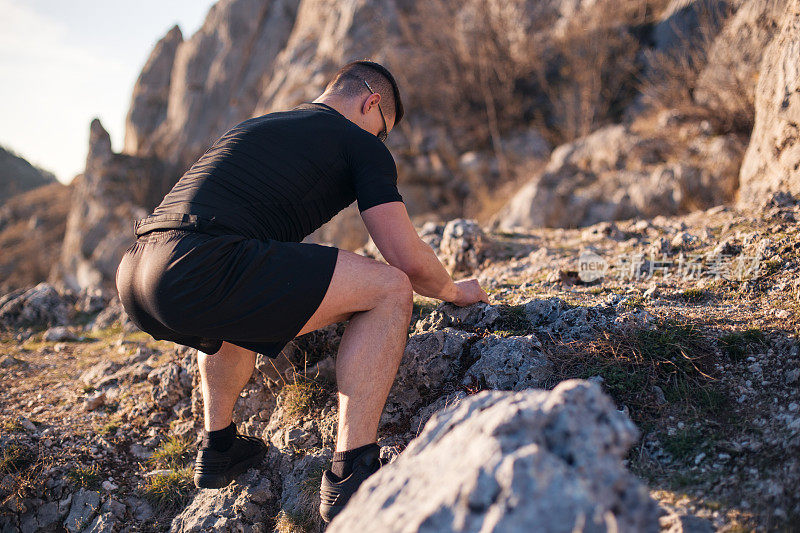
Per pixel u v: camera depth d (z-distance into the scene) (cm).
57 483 254
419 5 2338
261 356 281
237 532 225
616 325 249
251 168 198
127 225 3194
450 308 276
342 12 2606
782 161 418
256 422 280
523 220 1181
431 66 2177
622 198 1084
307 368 279
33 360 418
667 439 206
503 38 2034
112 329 496
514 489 113
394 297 200
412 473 138
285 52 3191
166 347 398
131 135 4347
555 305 269
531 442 124
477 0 2061
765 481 177
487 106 2042
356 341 197
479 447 126
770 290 278
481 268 426
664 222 467
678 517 168
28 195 5222
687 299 289
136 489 255
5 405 330
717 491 179
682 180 1002
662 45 1562
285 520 224
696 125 1085
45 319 534
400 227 205
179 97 3859
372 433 194
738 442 196
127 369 358
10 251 4381
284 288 186
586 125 1714
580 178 1215
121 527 240
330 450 245
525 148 1886
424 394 253
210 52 3862
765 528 161
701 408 215
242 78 3722
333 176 208
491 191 1844
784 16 447
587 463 119
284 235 205
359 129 214
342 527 134
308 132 206
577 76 1778
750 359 228
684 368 228
